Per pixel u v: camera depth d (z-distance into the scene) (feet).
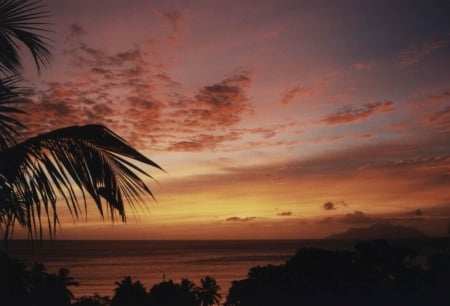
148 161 12.92
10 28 14.99
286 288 107.45
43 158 12.47
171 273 586.86
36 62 15.75
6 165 12.12
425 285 95.20
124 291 133.28
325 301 100.01
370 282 103.40
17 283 48.65
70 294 99.19
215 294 185.06
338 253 112.88
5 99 13.01
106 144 13.01
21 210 12.31
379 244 111.04
